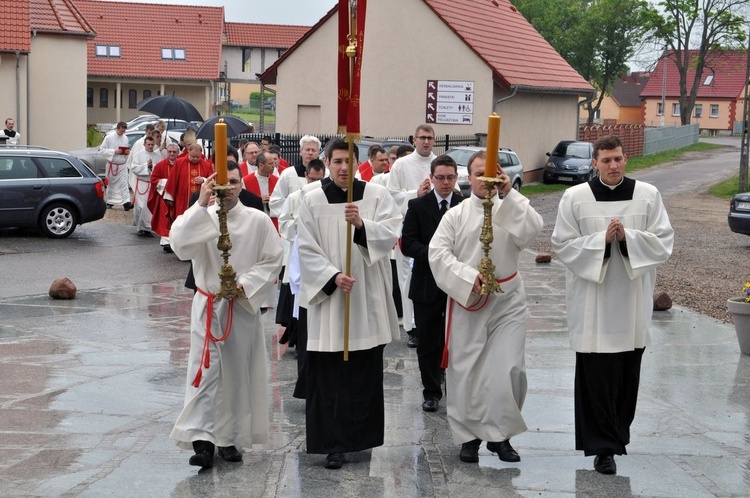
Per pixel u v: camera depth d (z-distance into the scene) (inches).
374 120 1261.1
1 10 1109.1
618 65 2721.5
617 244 237.1
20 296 475.5
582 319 239.1
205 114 2170.3
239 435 245.1
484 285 236.4
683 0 2640.3
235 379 244.1
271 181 453.7
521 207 242.7
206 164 609.6
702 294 520.4
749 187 1301.7
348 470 240.4
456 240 251.9
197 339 238.8
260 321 249.4
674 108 3548.2
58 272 548.1
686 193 1272.1
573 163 1330.0
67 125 1209.4
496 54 1278.3
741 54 2977.4
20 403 296.8
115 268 567.2
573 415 289.4
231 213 244.8
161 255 623.5
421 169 408.5
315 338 243.8
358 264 247.4
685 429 277.9
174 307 456.4
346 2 236.5
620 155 239.3
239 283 239.9
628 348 238.2
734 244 768.9
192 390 238.7
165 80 2127.2
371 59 1251.8
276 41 2704.2
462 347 246.1
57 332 396.8
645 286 242.2
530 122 1353.3
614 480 234.7
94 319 423.8
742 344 373.7
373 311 249.0
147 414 287.6
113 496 220.7
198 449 237.8
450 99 1227.9
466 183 934.4
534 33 1512.1
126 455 250.2
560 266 611.8
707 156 2101.4
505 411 242.4
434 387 296.4
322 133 1305.4
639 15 2659.9
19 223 677.9
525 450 257.3
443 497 222.5
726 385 327.3
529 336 399.5
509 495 224.1
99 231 732.0
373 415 246.8
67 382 321.4
